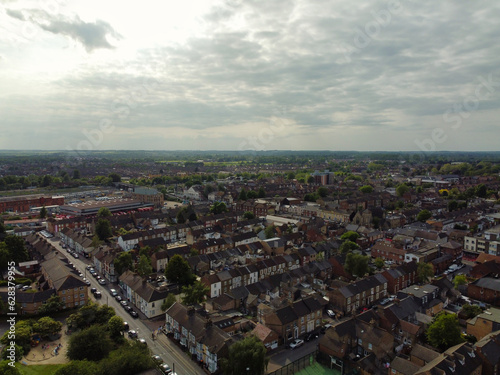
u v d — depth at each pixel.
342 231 188.62
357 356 79.19
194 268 132.75
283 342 86.50
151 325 95.88
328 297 106.94
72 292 105.00
